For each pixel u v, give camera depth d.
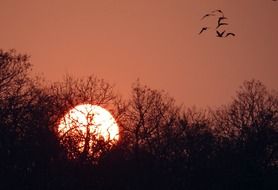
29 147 186.50
